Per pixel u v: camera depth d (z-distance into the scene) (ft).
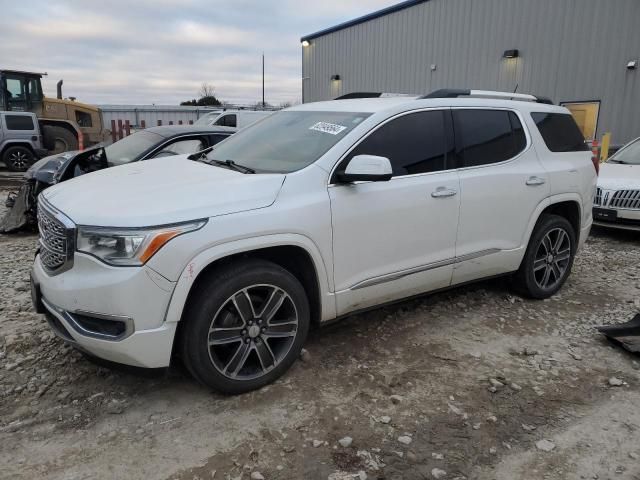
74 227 9.23
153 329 9.14
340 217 10.99
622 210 23.36
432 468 8.58
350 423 9.66
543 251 15.69
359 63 74.84
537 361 12.12
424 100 13.00
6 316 13.85
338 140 11.50
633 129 44.83
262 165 11.73
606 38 45.85
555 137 15.84
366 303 12.04
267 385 10.77
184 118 101.19
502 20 54.60
